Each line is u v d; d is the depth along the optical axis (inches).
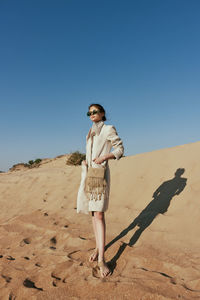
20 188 326.3
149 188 202.1
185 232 132.6
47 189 292.0
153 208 172.7
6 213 250.1
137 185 215.5
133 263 110.9
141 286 90.2
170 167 216.2
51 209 229.9
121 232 150.0
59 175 335.3
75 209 211.6
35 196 282.7
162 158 239.3
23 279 104.7
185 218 144.8
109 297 87.2
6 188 339.9
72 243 144.1
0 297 93.7
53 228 172.7
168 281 92.5
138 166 248.2
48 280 103.1
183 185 180.4
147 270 103.0
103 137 112.7
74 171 329.7
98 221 110.3
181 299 81.1
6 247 152.0
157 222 149.1
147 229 144.4
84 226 171.9
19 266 121.0
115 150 109.1
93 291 92.0
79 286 96.4
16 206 267.6
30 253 138.4
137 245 129.9
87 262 117.5
